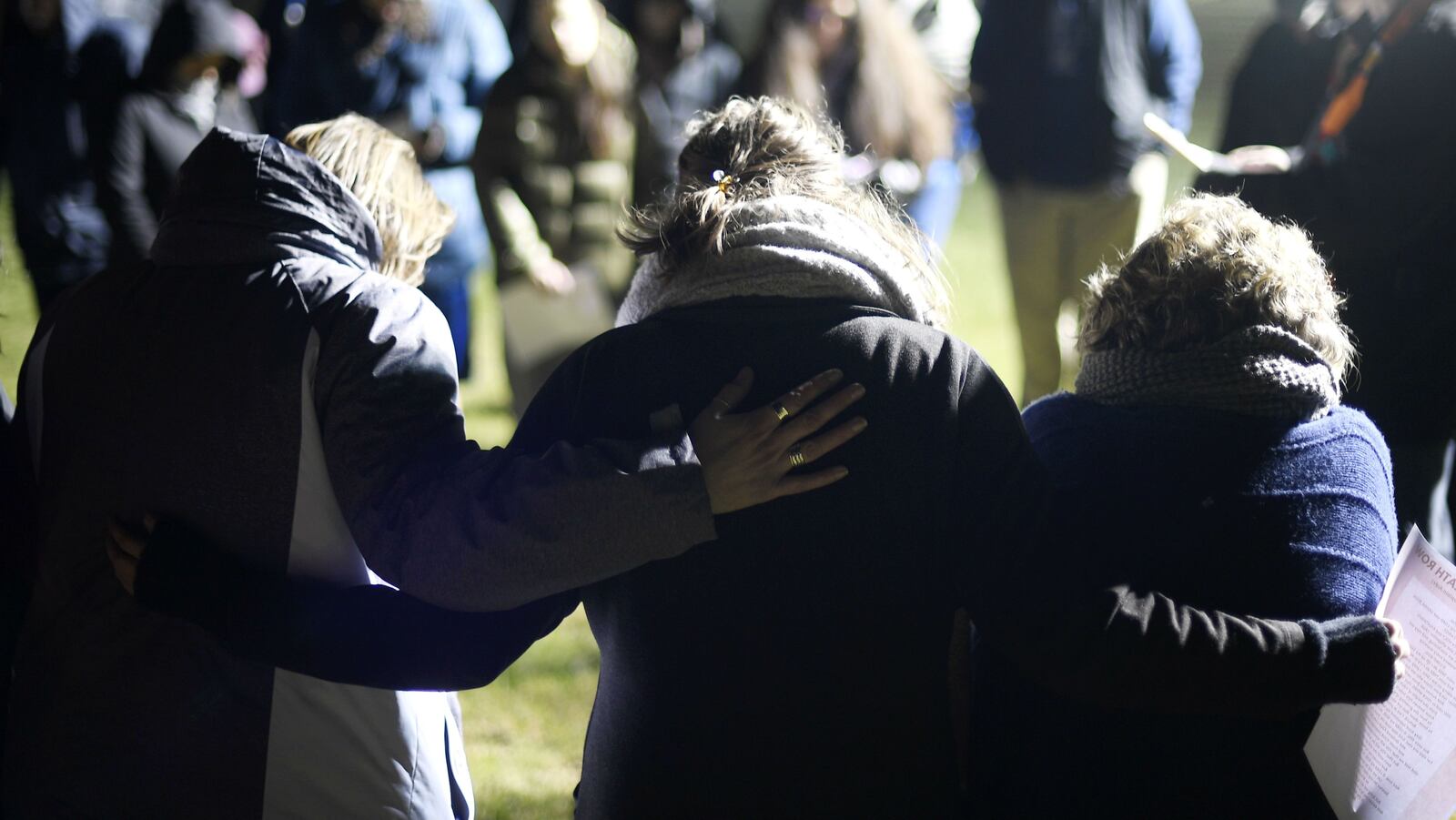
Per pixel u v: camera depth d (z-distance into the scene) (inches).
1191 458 66.9
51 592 68.2
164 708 65.6
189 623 65.6
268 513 65.1
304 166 68.6
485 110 193.8
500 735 135.0
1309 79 161.2
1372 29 129.0
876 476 60.2
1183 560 66.0
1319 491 65.8
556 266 192.5
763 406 59.9
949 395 61.0
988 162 213.5
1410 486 126.8
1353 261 126.3
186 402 65.4
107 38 172.6
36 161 190.5
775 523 60.2
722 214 63.0
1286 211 130.6
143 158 171.9
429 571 60.3
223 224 67.1
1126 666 59.6
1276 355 67.6
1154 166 210.4
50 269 193.9
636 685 61.5
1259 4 608.7
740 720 59.7
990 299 314.0
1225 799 65.7
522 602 60.7
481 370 263.1
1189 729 65.9
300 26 195.2
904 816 60.1
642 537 58.2
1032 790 69.0
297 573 65.7
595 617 64.1
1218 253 69.7
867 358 60.7
